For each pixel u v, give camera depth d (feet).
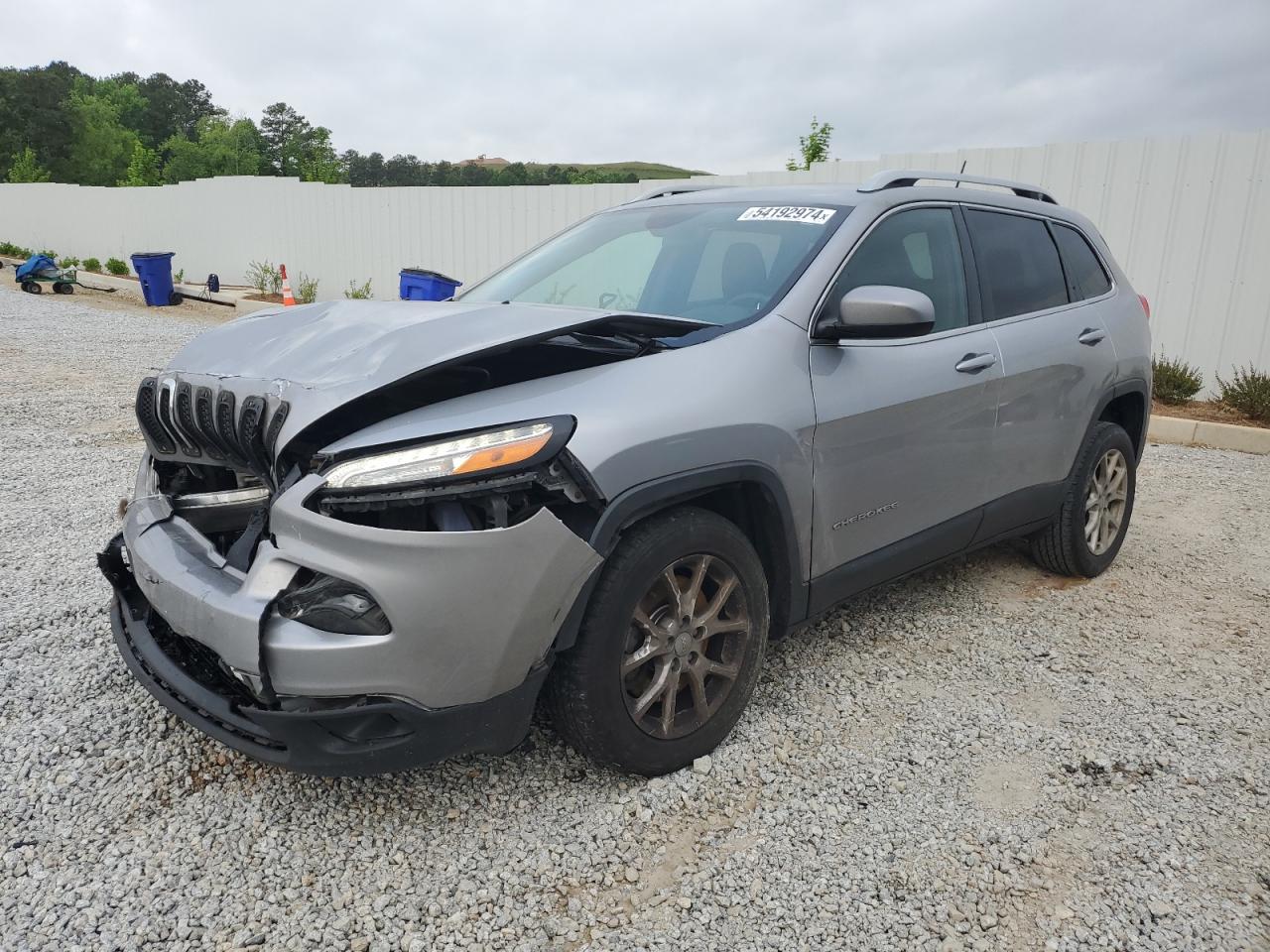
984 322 12.32
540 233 46.98
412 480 7.00
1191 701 10.90
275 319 9.91
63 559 14.24
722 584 9.02
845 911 7.38
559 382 8.11
